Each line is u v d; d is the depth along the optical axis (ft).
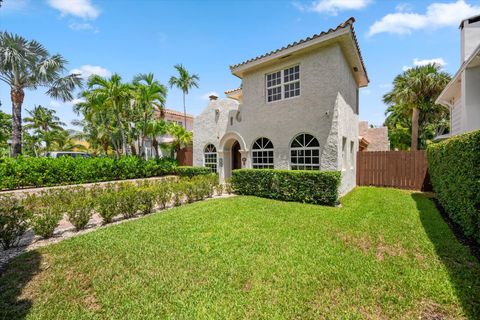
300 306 10.02
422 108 73.56
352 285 11.37
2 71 49.96
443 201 24.49
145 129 63.77
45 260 14.66
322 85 34.63
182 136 66.80
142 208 25.72
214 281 11.97
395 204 28.58
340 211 25.27
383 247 15.84
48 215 19.48
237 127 46.88
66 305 10.48
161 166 61.00
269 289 11.19
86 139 99.25
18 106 52.29
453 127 47.52
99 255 15.20
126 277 12.58
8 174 37.86
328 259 14.07
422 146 100.78
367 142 64.39
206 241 17.25
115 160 52.85
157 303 10.41
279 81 40.32
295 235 18.19
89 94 56.13
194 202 32.09
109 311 10.02
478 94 31.30
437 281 11.50
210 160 54.54
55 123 124.06
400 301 10.15
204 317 9.47
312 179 29.73
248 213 24.85
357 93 51.26
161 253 15.33
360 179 48.52
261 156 42.65
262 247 15.96
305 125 36.32
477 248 15.33
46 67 52.90
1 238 16.56
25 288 11.78
